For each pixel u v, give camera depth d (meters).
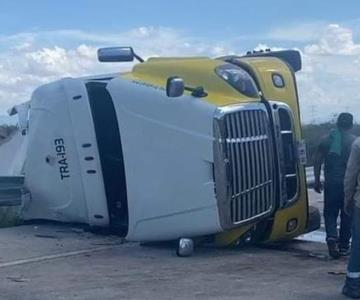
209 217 9.97
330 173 10.18
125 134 10.60
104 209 11.74
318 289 8.14
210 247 10.95
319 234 12.28
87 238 11.78
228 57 11.29
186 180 10.09
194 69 10.60
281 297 7.77
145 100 10.46
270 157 10.35
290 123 10.73
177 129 10.16
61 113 12.08
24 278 8.75
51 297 7.79
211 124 9.88
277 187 10.42
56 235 12.05
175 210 10.22
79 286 8.31
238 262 9.84
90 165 11.70
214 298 7.73
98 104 11.70
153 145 10.37
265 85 10.60
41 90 12.52
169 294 7.92
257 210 10.23
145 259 10.03
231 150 9.90
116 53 11.59
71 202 12.27
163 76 10.73
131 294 7.92
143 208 10.50
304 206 10.99
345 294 7.79
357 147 7.79
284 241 11.48
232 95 10.35
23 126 13.21
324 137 10.40
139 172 10.51
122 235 12.01
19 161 13.44
